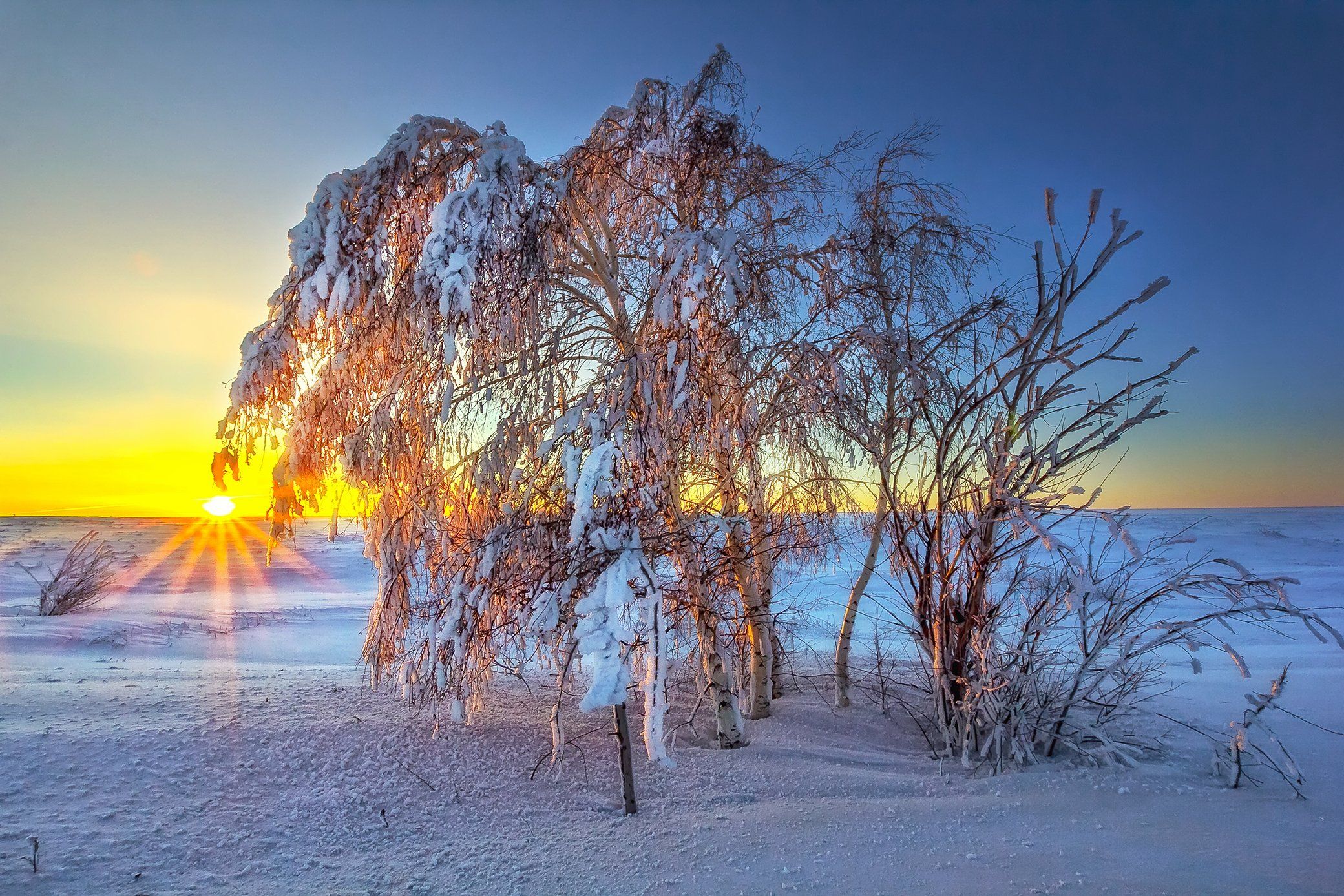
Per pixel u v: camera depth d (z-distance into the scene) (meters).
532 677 8.16
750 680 7.41
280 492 5.41
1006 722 5.82
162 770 4.73
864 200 7.29
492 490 5.39
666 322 5.03
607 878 3.72
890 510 6.83
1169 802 4.65
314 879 3.67
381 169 5.25
